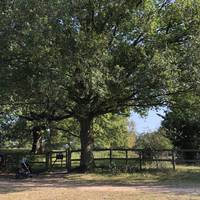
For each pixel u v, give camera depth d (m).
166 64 24.98
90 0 25.72
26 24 23.31
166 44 26.41
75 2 24.08
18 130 40.72
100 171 29.77
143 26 26.97
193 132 40.59
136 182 24.23
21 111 32.09
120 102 29.41
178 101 30.00
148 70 25.22
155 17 27.28
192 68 25.75
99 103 28.56
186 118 32.88
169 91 27.36
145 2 27.14
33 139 43.84
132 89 27.12
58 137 49.38
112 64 25.95
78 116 30.38
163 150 30.25
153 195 18.33
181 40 27.88
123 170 29.22
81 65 23.58
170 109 31.00
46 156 32.03
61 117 32.47
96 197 18.00
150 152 30.41
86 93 26.25
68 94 26.88
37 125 37.72
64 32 24.03
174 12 27.70
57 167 33.09
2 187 22.31
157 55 25.09
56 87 23.50
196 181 24.05
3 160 32.66
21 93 25.61
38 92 24.88
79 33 24.02
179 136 41.22
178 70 25.50
